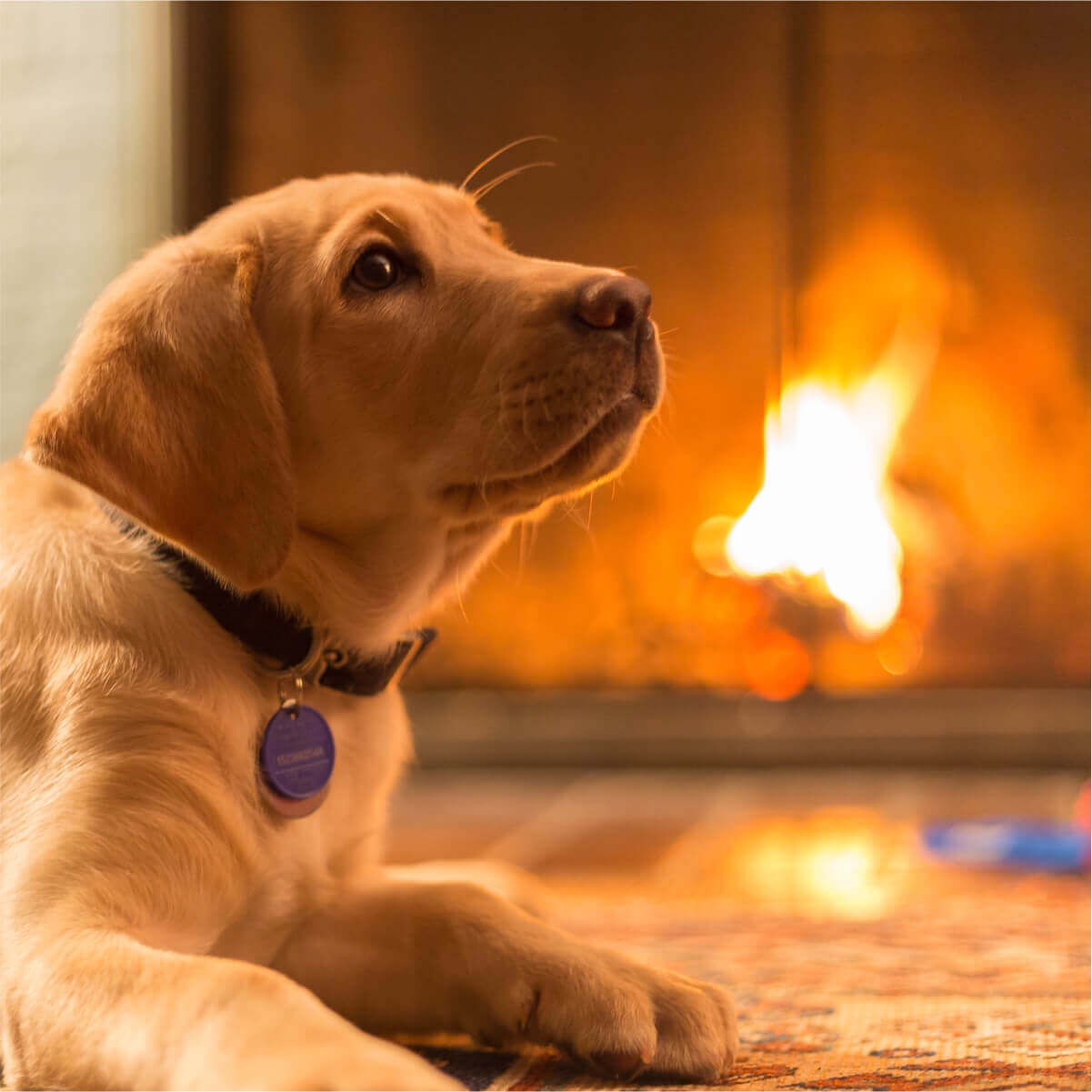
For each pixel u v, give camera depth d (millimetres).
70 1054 1040
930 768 4242
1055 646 4273
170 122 4324
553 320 1462
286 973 1420
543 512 1625
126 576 1390
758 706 4332
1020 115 4289
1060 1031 1426
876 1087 1201
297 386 1498
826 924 2191
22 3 4391
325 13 4441
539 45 4434
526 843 3244
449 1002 1359
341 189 1618
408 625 1609
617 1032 1237
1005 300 4293
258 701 1410
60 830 1221
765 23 4359
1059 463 4273
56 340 4367
